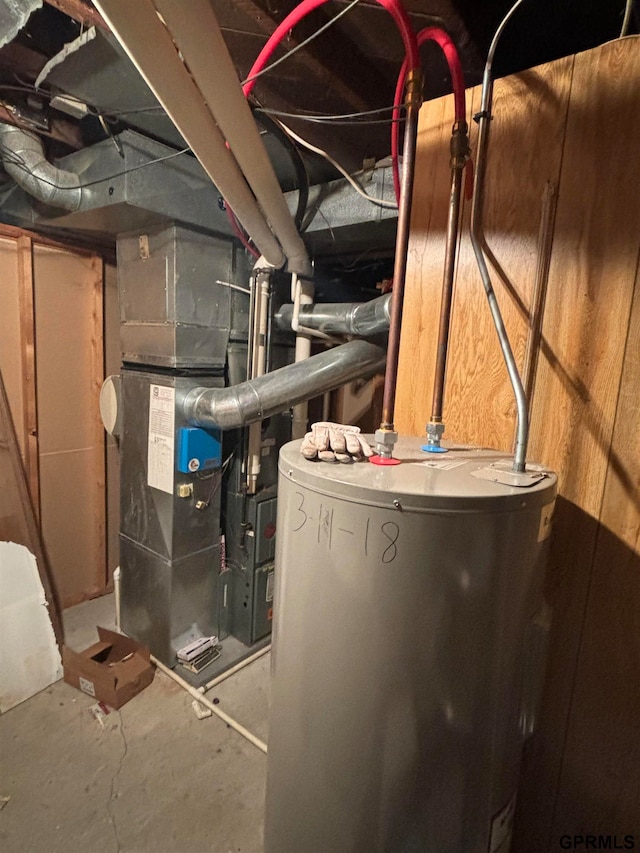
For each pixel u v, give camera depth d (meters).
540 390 1.05
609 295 0.96
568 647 1.05
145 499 2.31
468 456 0.97
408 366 1.25
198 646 2.28
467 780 0.78
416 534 0.71
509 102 1.06
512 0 1.18
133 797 1.59
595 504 1.00
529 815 1.11
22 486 2.15
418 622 0.73
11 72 1.52
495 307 0.94
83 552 2.73
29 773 1.66
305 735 0.83
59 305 2.48
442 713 0.75
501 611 0.75
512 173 1.06
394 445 0.98
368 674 0.76
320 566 0.78
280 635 0.88
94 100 1.49
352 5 0.98
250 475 2.39
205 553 2.37
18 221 2.25
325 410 2.96
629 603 0.97
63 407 2.55
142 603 2.38
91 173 1.82
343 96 1.42
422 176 1.20
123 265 2.26
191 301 2.11
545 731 1.09
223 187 1.29
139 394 2.28
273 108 1.51
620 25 1.24
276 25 1.14
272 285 2.25
